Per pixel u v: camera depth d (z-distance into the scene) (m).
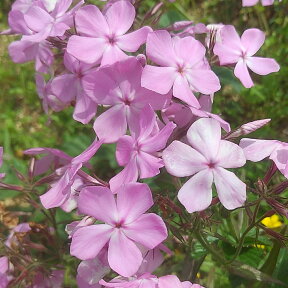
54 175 0.10
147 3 0.18
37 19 0.10
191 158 0.08
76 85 0.10
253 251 0.12
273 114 0.20
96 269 0.09
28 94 0.25
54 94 0.10
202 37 0.11
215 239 0.11
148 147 0.09
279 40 0.21
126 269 0.08
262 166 0.13
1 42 0.27
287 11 0.20
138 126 0.09
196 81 0.09
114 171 0.17
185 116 0.09
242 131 0.09
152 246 0.08
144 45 0.11
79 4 0.10
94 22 0.10
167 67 0.09
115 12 0.10
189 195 0.08
